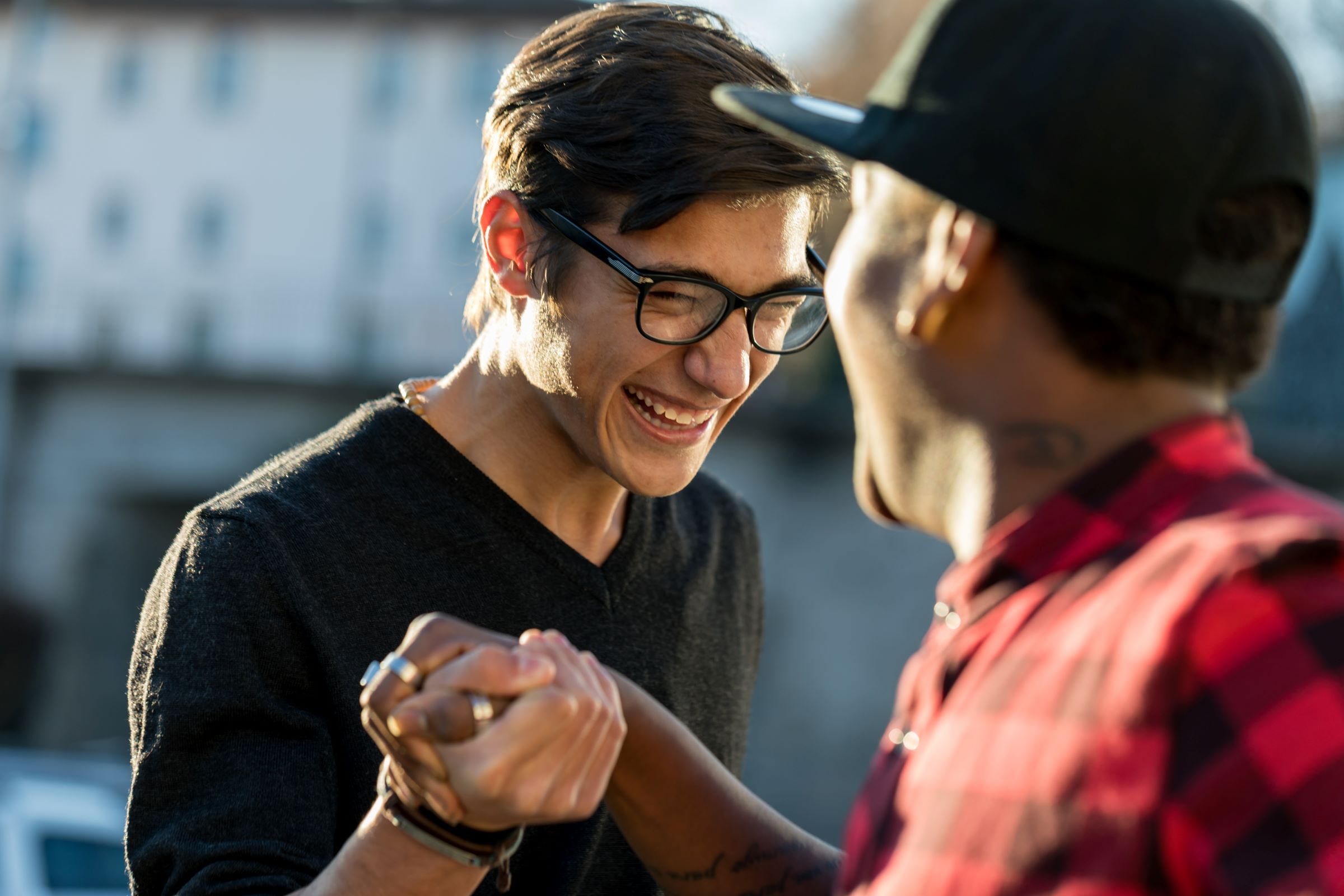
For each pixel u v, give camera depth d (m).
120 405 18.91
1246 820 0.72
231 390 18.75
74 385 19.03
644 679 1.54
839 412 13.88
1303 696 0.73
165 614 1.37
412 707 0.98
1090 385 0.87
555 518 1.51
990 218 0.85
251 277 27.52
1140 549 0.83
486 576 1.45
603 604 1.52
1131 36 0.84
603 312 1.37
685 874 1.27
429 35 27.41
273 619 1.35
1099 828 0.76
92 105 28.52
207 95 28.14
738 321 1.39
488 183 1.50
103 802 5.09
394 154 27.36
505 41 27.12
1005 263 0.86
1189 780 0.74
